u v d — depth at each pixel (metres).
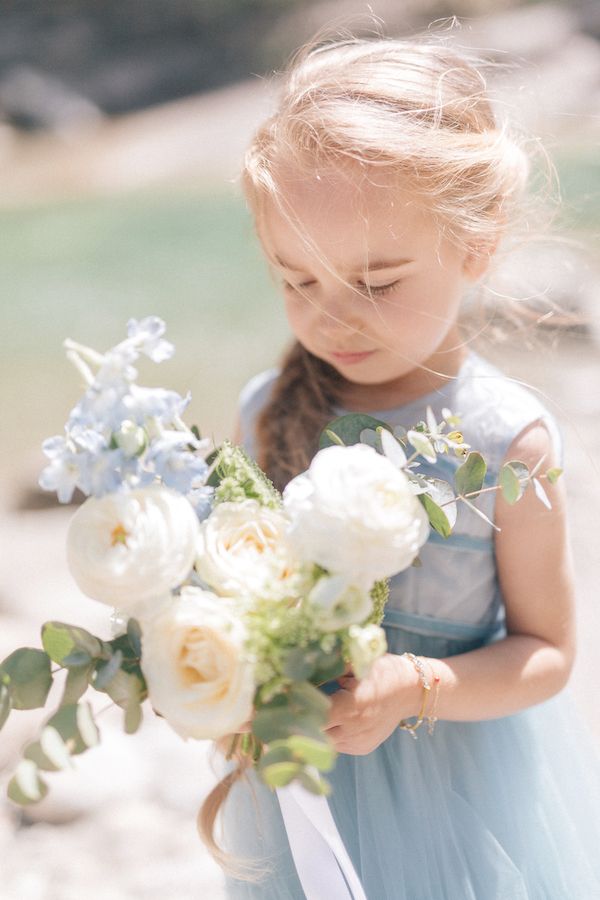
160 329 1.04
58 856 2.39
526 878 1.47
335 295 1.40
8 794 0.93
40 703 1.06
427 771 1.46
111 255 9.27
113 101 16.38
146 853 2.39
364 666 0.99
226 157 13.59
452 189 1.41
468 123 1.49
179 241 9.56
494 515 1.47
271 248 1.45
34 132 15.70
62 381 6.40
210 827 1.34
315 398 1.65
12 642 3.15
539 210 1.69
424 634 1.51
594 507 3.49
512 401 1.51
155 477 1.04
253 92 15.46
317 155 1.37
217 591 1.04
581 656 2.90
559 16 14.25
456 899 1.43
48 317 7.68
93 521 1.00
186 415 5.48
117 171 13.75
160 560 0.98
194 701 0.97
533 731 1.55
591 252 1.78
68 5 17.45
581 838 1.55
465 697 1.37
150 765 2.65
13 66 16.52
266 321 7.02
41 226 10.87
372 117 1.39
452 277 1.45
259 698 1.01
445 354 1.55
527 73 1.89
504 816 1.48
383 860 1.43
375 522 0.97
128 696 1.02
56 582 3.68
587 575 3.25
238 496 1.13
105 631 3.24
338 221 1.36
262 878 1.49
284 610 1.00
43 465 4.68
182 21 17.17
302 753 0.89
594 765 1.60
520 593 1.48
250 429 1.79
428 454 1.17
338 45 1.69
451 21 2.06
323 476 1.00
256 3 16.97
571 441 3.86
